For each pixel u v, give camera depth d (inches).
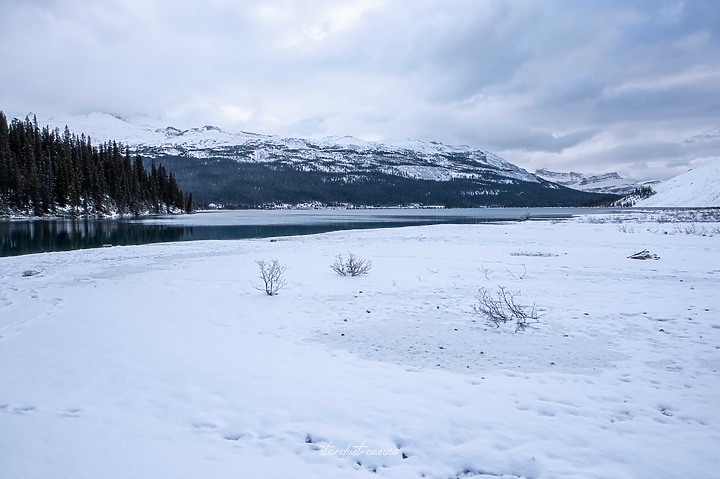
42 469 144.8
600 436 166.4
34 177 2370.8
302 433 170.9
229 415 184.9
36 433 168.4
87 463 148.6
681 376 224.7
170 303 406.3
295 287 485.1
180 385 215.6
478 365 243.4
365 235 1333.7
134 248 968.9
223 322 338.3
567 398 199.5
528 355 259.1
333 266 617.3
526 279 525.0
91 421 178.9
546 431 170.6
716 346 271.0
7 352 264.2
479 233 1341.0
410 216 3533.5
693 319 334.0
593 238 1091.9
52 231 1567.4
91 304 402.0
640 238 1059.3
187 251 901.2
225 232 1610.5
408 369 238.1
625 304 386.9
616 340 286.0
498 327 320.2
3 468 145.1
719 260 662.5
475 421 178.9
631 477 141.5
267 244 1055.6
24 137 2667.3
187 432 170.9
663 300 401.1
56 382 219.0
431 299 419.2
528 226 1686.8
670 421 177.5
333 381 221.0
